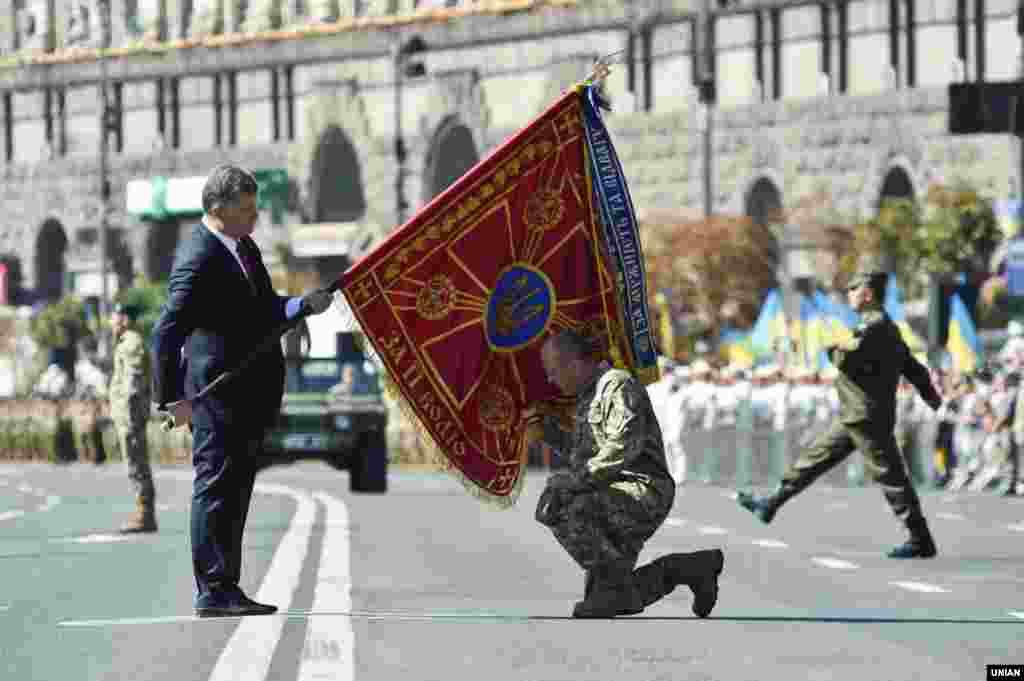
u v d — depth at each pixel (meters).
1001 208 158.00
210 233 28.52
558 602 31.64
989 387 86.75
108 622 28.56
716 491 80.44
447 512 61.00
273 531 50.69
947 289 89.31
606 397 27.55
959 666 23.73
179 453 122.19
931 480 87.81
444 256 29.22
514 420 29.39
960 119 77.00
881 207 170.62
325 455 78.19
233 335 28.47
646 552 43.75
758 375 92.31
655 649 25.27
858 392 42.00
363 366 78.88
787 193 197.62
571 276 29.48
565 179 29.42
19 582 35.62
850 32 193.62
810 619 28.91
